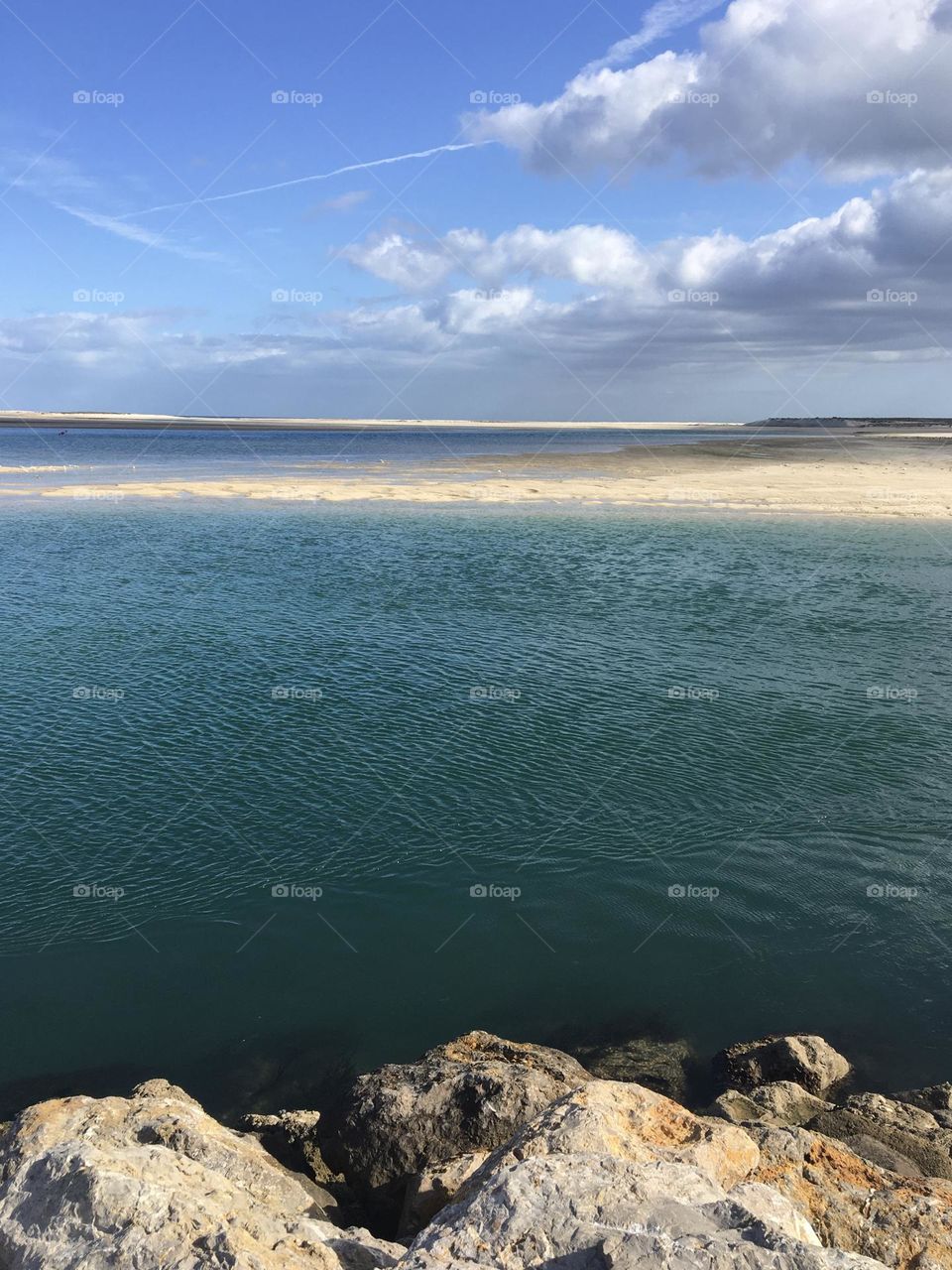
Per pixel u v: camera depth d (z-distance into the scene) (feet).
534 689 90.84
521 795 69.00
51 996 47.70
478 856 61.05
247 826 63.77
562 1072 39.32
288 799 67.62
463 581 138.92
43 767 71.56
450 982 49.65
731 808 67.87
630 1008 48.11
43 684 89.45
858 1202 27.58
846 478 294.66
